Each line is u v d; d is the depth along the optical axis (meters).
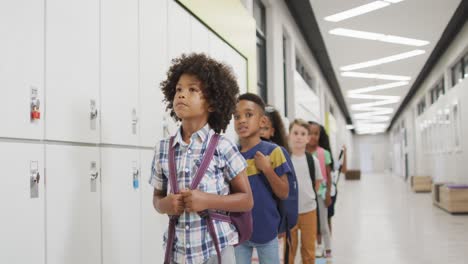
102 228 1.88
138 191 2.22
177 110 1.29
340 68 11.26
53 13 1.58
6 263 1.34
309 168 2.79
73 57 1.70
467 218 6.88
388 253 4.32
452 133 9.80
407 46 9.17
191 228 1.22
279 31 7.19
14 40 1.38
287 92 8.16
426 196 11.22
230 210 1.26
